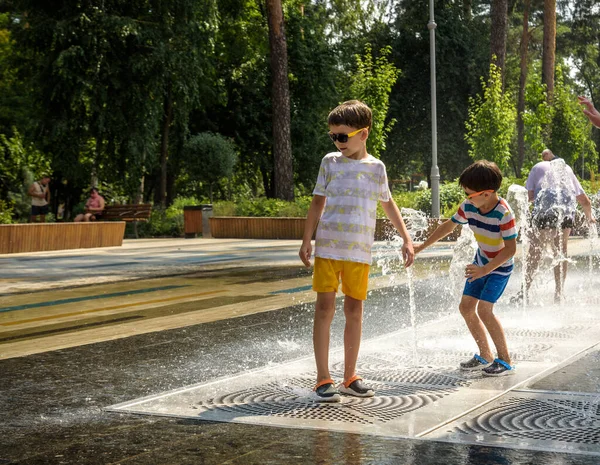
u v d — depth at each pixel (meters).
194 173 30.27
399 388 4.45
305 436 3.48
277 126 27.47
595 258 14.10
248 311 7.98
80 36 25.52
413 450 3.23
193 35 27.64
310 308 8.18
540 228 8.68
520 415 3.80
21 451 3.34
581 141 28.44
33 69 27.06
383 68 28.94
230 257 15.59
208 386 4.57
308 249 4.39
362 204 4.34
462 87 47.12
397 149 47.69
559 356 5.32
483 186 4.80
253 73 35.03
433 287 9.98
